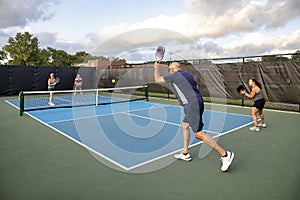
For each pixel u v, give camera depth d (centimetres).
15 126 519
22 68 1263
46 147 369
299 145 381
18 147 369
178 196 220
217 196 221
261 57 775
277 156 330
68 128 500
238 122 568
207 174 269
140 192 228
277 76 745
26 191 229
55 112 723
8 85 1226
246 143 393
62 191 230
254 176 264
